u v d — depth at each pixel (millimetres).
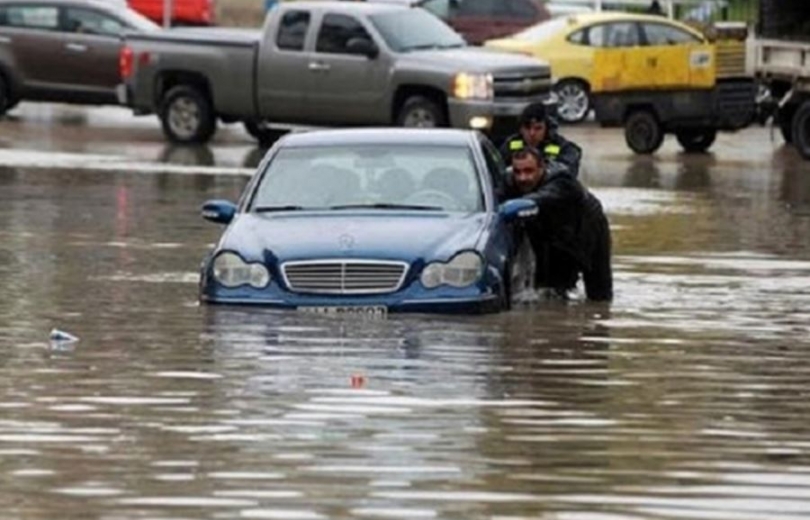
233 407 27359
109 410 27156
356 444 24984
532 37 87438
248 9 98438
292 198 38656
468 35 95688
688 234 52125
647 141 79062
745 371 31047
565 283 40125
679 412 27500
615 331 35281
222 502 22062
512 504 22078
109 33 84062
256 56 77812
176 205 57531
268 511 21672
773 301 39656
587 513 21766
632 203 60188
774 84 78250
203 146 78938
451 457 24312
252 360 31312
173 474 23344
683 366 31453
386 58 75375
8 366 30641
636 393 28922
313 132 40188
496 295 36875
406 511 21719
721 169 72812
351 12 76438
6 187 62219
